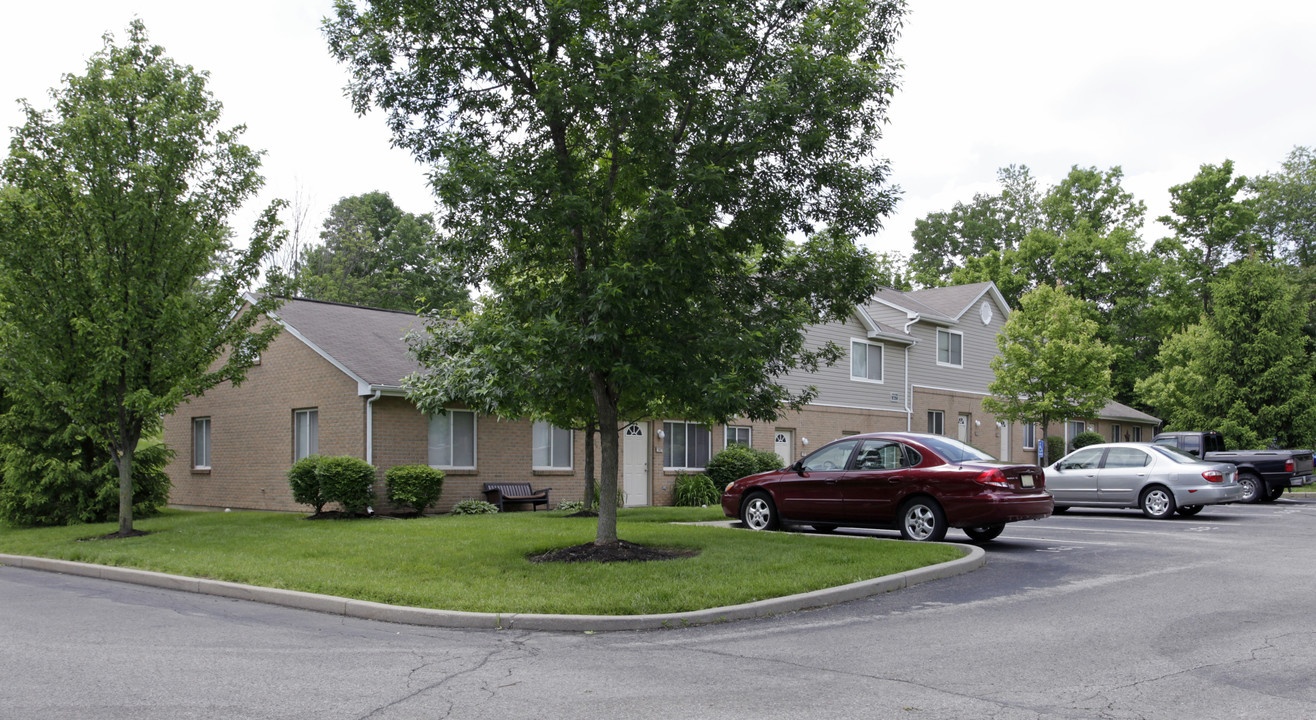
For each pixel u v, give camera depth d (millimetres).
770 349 10992
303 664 6613
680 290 10703
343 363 19562
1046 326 29312
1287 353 32750
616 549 11281
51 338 14859
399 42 11203
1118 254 46469
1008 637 7316
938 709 5336
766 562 10508
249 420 22422
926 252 64750
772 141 10758
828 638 7383
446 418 20281
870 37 11641
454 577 9797
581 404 12922
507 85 11242
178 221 15109
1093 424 41875
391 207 50719
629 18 10430
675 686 5922
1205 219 51906
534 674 6273
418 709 5422
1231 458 24531
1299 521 17875
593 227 10562
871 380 30719
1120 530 15812
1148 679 5969
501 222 10609
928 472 12891
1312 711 5246
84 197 14164
